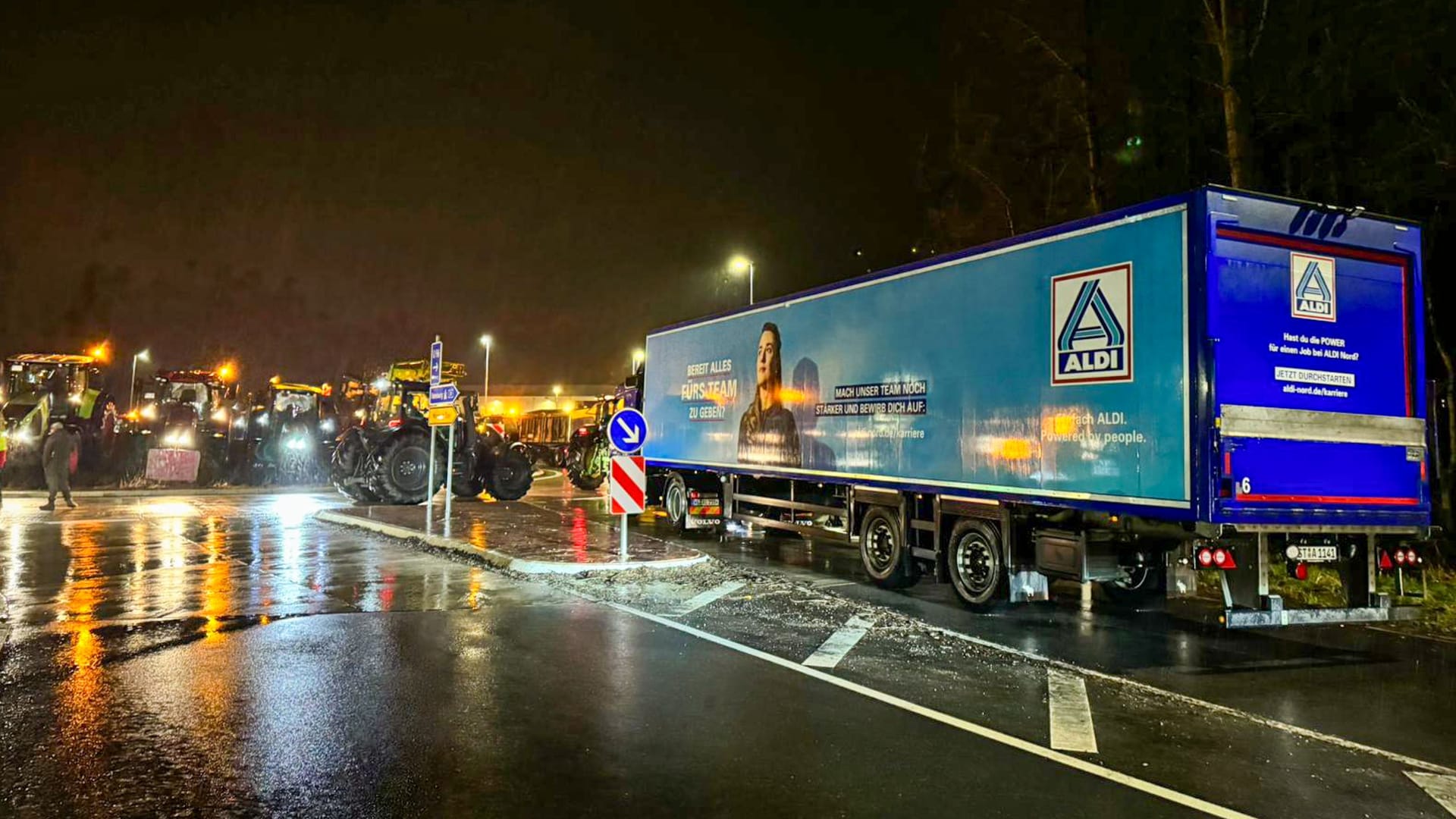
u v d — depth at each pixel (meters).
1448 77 13.02
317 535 16.39
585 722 5.96
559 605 10.02
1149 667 7.78
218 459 29.47
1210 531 7.69
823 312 13.09
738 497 15.45
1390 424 8.39
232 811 4.49
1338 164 14.39
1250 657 8.15
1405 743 5.86
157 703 6.22
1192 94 16.39
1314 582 11.58
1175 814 4.69
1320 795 4.98
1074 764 5.38
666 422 17.86
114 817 4.41
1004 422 9.80
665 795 4.77
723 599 10.59
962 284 10.50
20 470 26.34
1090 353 8.78
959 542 10.48
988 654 8.11
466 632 8.59
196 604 9.77
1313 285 8.20
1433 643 8.88
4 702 6.21
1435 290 14.35
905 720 6.14
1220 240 7.85
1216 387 7.72
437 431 22.30
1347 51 13.59
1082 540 9.02
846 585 11.88
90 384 28.03
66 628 8.58
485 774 5.02
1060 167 19.09
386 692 6.55
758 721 6.05
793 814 4.58
